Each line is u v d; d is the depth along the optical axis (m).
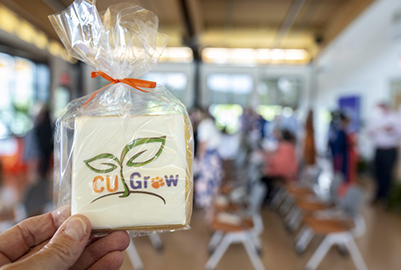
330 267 2.67
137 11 0.69
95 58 0.67
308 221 2.76
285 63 10.13
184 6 6.09
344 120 4.47
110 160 0.62
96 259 0.65
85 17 0.67
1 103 6.09
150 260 2.72
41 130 4.86
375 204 4.45
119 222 0.62
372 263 2.75
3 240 0.64
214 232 3.34
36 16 4.89
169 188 0.63
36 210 2.30
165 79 9.98
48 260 0.54
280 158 4.37
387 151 4.30
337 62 7.86
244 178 3.83
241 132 5.95
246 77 10.13
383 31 5.56
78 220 0.59
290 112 8.69
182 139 0.65
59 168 0.69
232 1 7.04
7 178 5.57
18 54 6.36
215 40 9.82
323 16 7.73
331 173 4.96
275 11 7.54
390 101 5.37
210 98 10.20
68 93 7.98
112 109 0.66
